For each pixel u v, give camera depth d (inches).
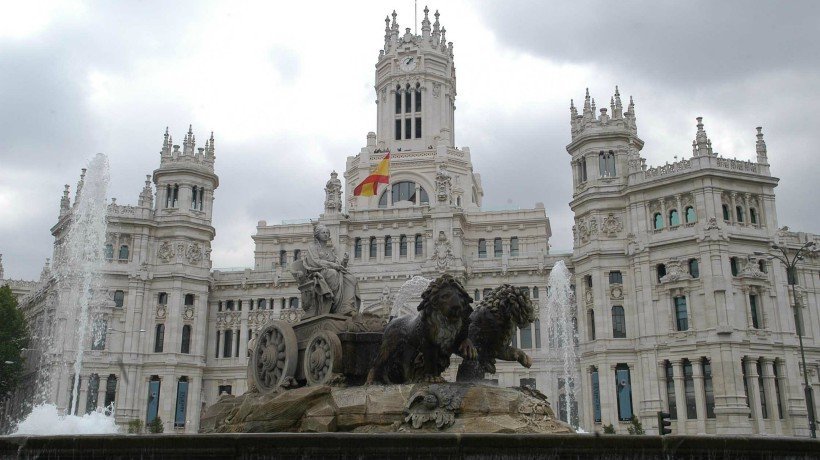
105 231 3727.9
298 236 4237.2
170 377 3599.9
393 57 4722.0
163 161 3932.1
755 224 3117.6
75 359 3558.1
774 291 3024.1
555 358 3395.7
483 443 560.7
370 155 4475.9
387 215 3814.0
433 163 4328.3
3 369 3417.8
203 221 3909.9
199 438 555.8
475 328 782.5
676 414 2945.4
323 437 559.2
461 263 3563.0
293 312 3814.0
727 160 3100.4
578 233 3378.4
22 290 5103.3
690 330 2962.6
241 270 4266.7
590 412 3142.2
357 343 860.0
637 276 3161.9
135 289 3681.1
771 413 2869.1
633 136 3462.1
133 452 551.8
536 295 3513.8
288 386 875.4
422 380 751.1
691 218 3090.6
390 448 557.3
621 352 3112.7
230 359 3826.3
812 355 3070.9
